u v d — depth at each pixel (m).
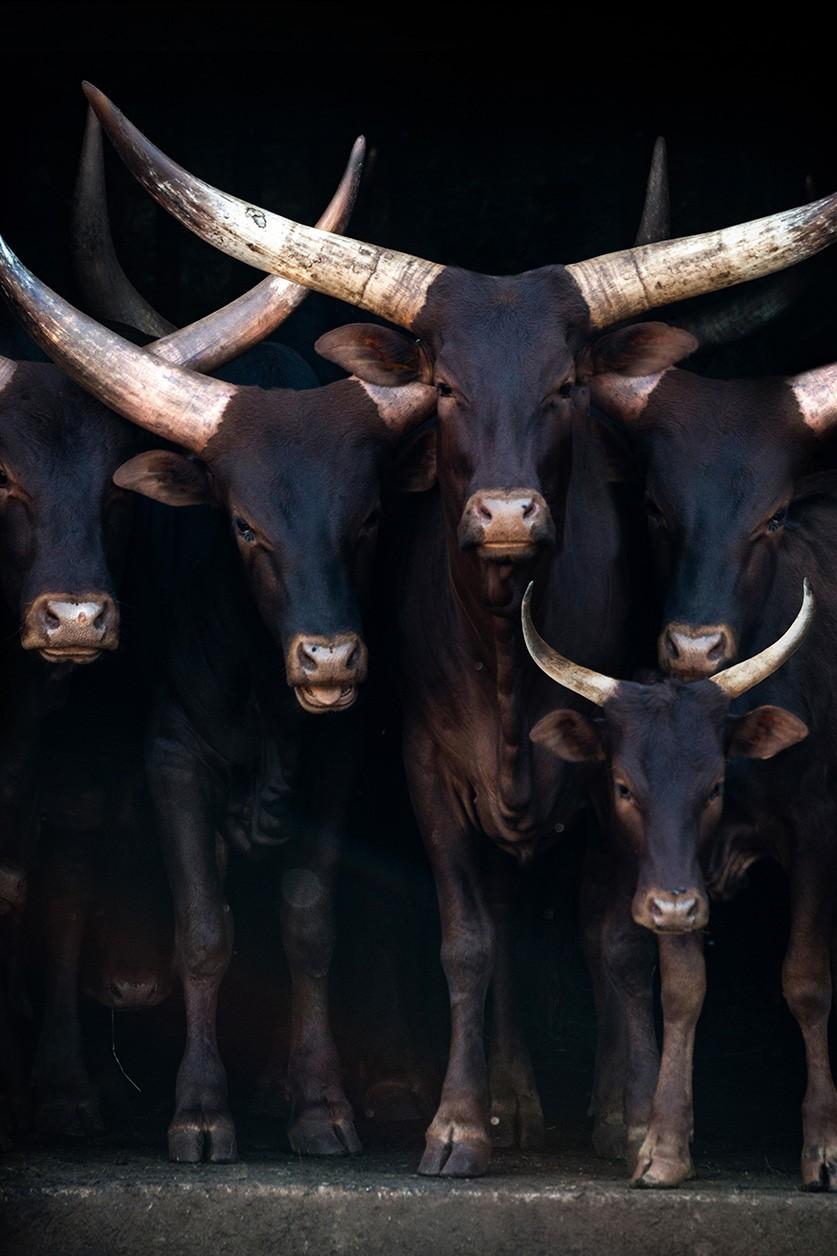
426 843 16.78
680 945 14.83
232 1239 14.55
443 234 29.30
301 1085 17.16
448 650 16.50
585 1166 16.16
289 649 15.76
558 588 16.50
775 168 28.95
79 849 18.89
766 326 22.58
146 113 28.83
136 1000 18.81
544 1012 23.09
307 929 17.52
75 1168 15.47
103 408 17.23
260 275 28.61
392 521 17.91
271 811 17.73
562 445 15.12
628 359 16.11
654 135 29.06
